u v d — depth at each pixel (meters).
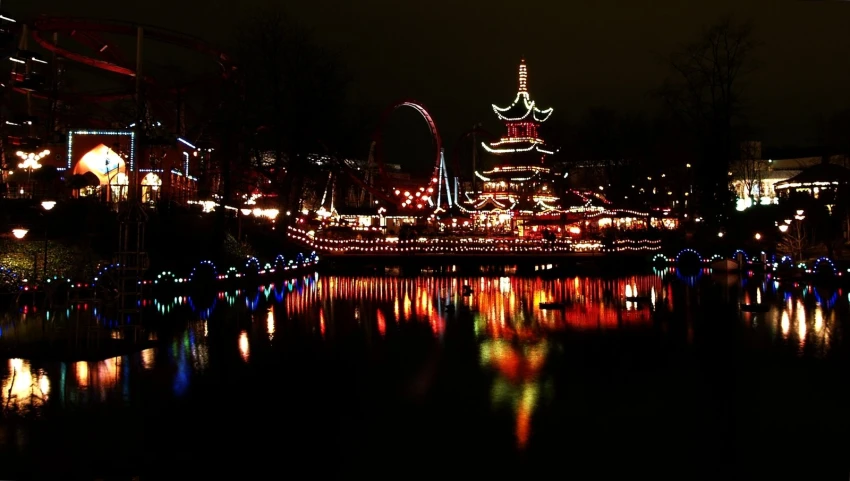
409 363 19.86
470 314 30.16
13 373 17.56
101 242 34.22
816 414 14.82
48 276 30.70
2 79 57.47
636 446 12.91
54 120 58.75
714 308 31.42
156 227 38.50
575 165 94.12
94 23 55.12
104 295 26.06
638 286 43.28
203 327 25.84
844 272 40.25
